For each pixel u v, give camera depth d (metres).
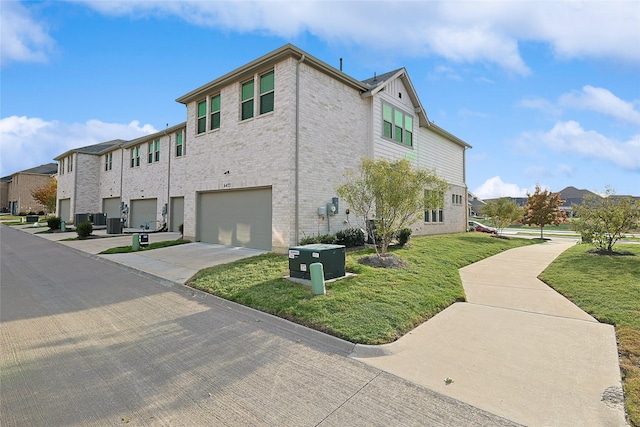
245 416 2.77
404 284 6.85
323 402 2.99
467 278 8.54
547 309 5.89
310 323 4.94
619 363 3.76
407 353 4.11
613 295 6.27
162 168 21.48
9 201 54.97
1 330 4.83
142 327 5.00
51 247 14.98
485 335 4.68
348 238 11.63
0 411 2.82
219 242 13.38
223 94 13.33
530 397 3.08
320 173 11.58
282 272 7.92
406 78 15.80
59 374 3.51
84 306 6.09
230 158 12.78
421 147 17.77
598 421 2.71
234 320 5.34
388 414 2.81
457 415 2.80
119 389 3.21
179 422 2.68
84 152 28.72
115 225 19.34
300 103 10.93
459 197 22.42
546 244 18.33
